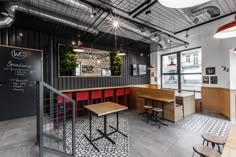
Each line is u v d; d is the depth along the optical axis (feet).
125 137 11.15
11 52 14.21
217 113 17.98
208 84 19.01
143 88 19.17
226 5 12.60
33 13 11.46
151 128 13.09
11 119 14.05
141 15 14.35
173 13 14.03
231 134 5.59
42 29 15.43
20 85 14.73
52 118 11.50
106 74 21.93
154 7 12.91
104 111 9.45
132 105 21.38
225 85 16.79
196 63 22.48
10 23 10.96
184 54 24.02
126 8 12.84
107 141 10.50
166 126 13.60
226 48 16.47
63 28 15.93
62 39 17.71
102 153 8.87
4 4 10.05
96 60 20.84
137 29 16.10
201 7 12.57
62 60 17.51
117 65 23.06
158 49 26.30
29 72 15.24
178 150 9.12
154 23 16.39
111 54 22.58
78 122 14.84
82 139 10.79
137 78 26.68
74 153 7.98
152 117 16.08
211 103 18.60
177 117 15.15
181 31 18.93
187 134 11.63
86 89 17.21
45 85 6.89
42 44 16.22
